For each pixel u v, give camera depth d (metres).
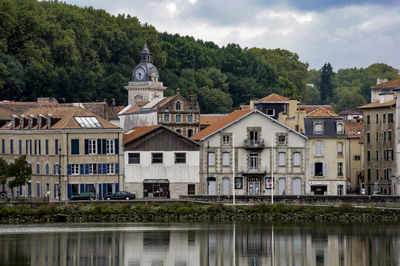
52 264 143.38
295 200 196.88
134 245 158.38
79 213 189.75
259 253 152.75
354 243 162.00
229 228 178.12
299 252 153.50
